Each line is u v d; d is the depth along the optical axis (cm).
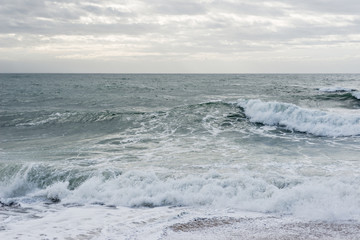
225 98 2916
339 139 1440
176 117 1836
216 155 1175
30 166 991
